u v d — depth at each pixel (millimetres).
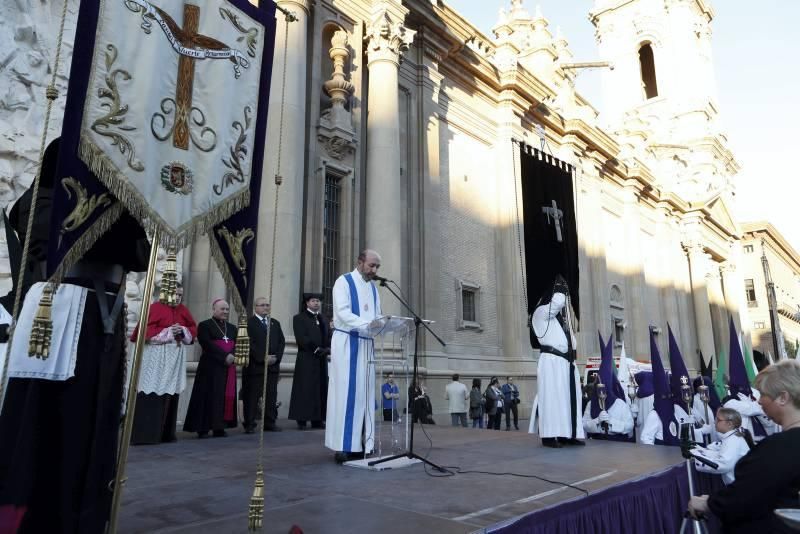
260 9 3225
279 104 9688
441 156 15430
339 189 11797
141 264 2668
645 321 24125
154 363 5980
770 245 53094
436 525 2822
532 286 6805
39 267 2398
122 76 2422
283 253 9234
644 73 40156
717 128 36688
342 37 11750
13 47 6891
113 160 2316
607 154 22703
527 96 18156
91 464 2293
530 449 5988
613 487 4004
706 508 2887
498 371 15734
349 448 4676
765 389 2861
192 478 4043
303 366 7715
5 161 6711
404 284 13336
